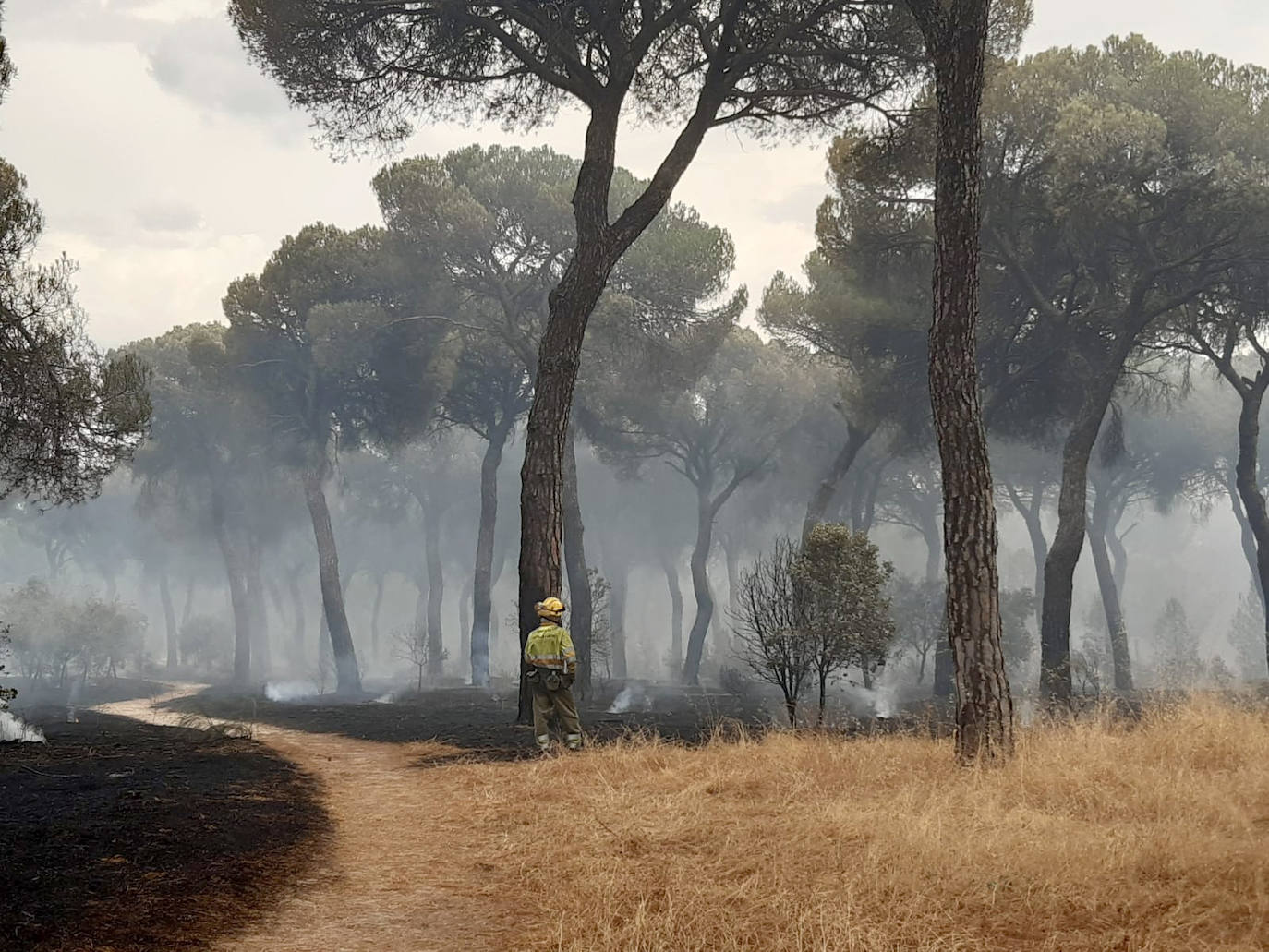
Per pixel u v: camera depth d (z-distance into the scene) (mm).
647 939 4203
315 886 5438
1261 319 22875
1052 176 20844
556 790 8109
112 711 25781
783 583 13477
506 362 34406
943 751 9453
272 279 32125
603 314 28562
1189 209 20547
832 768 8289
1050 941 4051
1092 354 23219
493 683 34625
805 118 18078
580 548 26406
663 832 6211
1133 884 4598
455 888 5457
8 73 13469
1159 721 9156
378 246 31828
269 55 17500
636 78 19016
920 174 20281
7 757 10062
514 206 29750
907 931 4207
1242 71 21266
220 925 4613
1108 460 26562
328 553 34125
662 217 30969
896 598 31719
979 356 24453
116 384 15336
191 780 8695
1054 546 20984
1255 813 5898
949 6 9984
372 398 33781
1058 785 6918
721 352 36625
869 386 26906
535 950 4316
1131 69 22234
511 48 16156
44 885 4910
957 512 9203
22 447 14836
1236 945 3869
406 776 9961
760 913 4531
